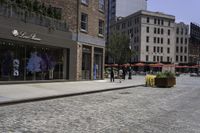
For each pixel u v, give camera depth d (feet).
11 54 88.99
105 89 90.79
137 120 41.91
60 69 113.39
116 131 34.32
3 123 36.83
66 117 42.55
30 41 93.86
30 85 87.92
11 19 86.17
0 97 58.75
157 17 432.66
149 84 120.26
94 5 136.15
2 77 86.22
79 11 124.26
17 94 64.90
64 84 100.48
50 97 65.46
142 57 420.36
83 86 97.04
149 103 62.49
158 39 433.89
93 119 41.60
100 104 58.29
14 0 89.51
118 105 57.67
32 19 94.94
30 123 37.32
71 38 118.62
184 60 474.08
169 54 442.50
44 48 103.50
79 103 58.90
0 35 82.53
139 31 422.82
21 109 48.88
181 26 470.80
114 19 499.10
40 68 101.76
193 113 49.88
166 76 117.60
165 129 36.22
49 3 113.09
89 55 133.90
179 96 80.38
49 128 34.78
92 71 134.92
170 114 48.16
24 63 94.12
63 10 118.21
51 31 104.73
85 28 130.21
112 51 315.17
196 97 78.48
